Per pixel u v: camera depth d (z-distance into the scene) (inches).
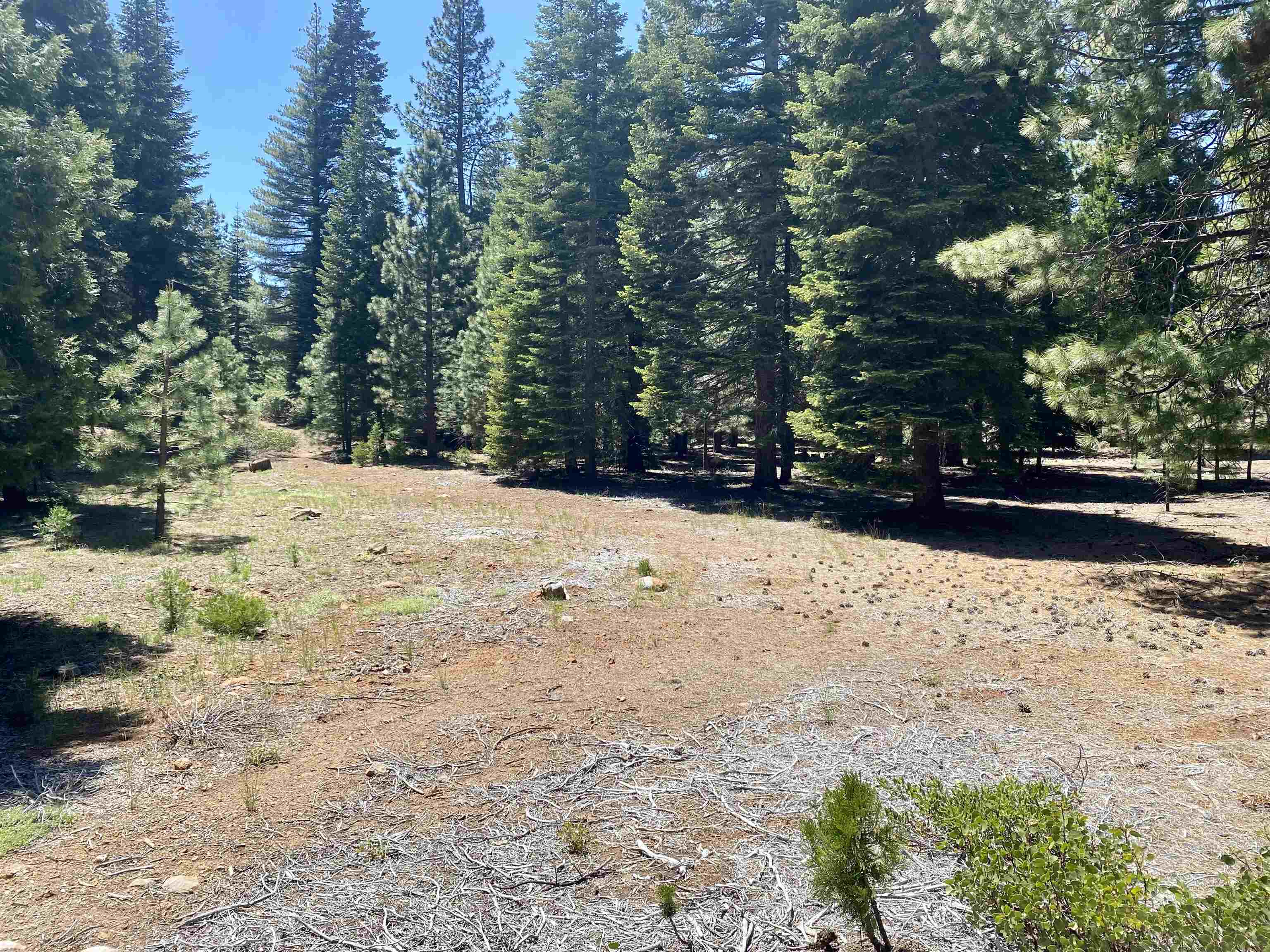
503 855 160.9
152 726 233.0
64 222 382.6
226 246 2571.4
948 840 148.6
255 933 135.3
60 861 158.4
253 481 1019.3
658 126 1016.2
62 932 134.3
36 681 271.4
